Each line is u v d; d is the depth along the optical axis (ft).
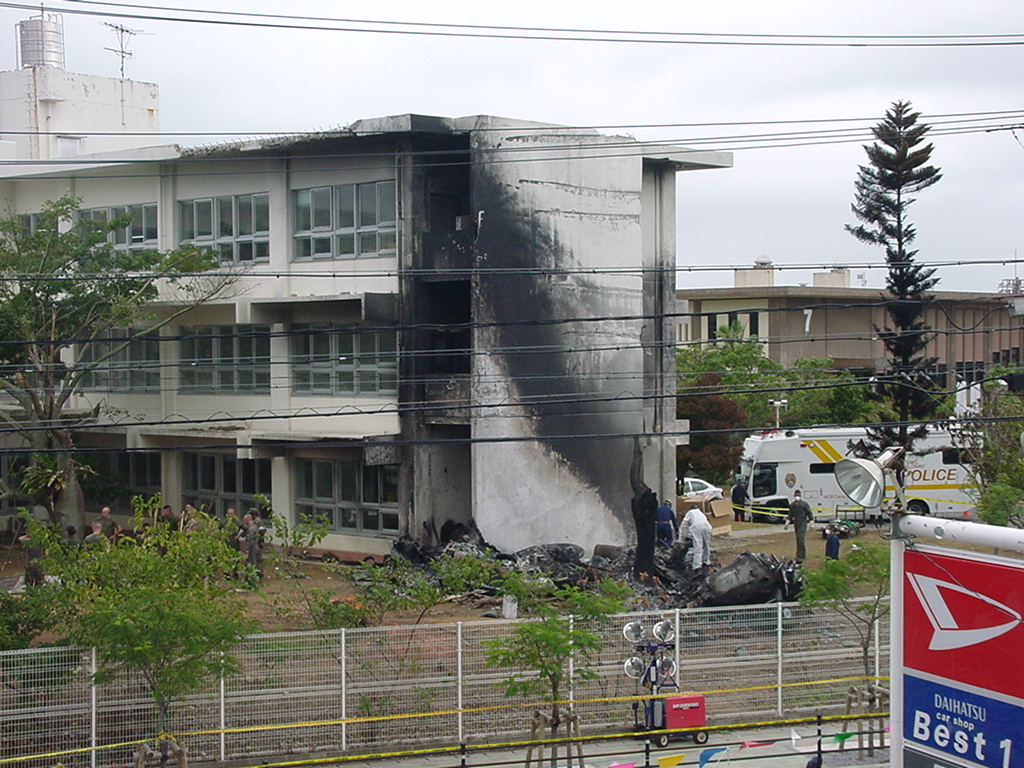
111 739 50.70
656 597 79.15
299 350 107.24
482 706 56.34
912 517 28.58
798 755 54.49
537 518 99.81
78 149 133.39
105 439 123.13
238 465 114.73
